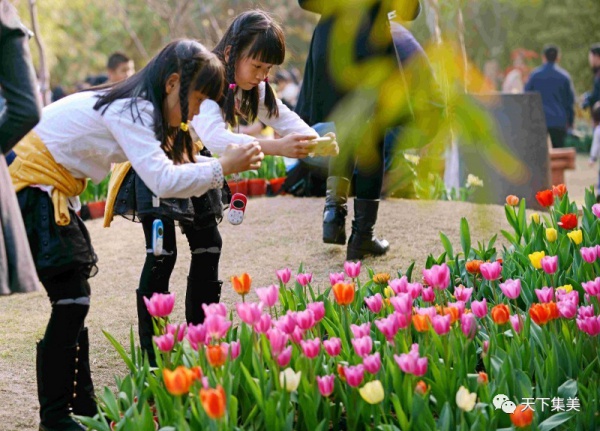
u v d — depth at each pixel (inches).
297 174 373.4
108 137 144.2
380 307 145.9
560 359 142.5
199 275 186.4
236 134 162.7
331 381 122.0
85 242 149.6
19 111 128.5
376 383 114.0
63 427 150.4
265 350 136.0
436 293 167.3
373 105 117.0
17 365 199.2
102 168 149.6
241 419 133.3
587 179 643.5
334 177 254.5
